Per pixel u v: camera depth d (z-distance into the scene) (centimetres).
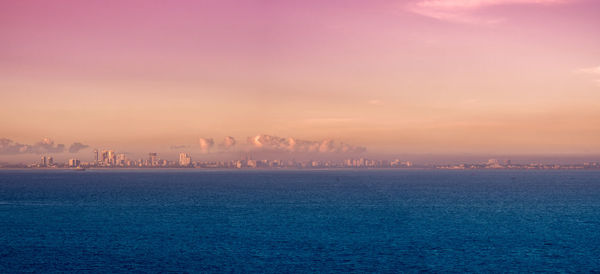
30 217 9575
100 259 5509
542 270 5116
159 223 8594
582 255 5838
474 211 10900
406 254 5841
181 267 5141
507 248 6250
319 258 5600
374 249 6150
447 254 5859
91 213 10281
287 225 8331
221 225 8306
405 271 5016
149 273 4894
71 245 6366
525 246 6406
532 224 8625
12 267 5134
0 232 7512
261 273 4916
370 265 5266
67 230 7738
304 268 5122
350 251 6012
